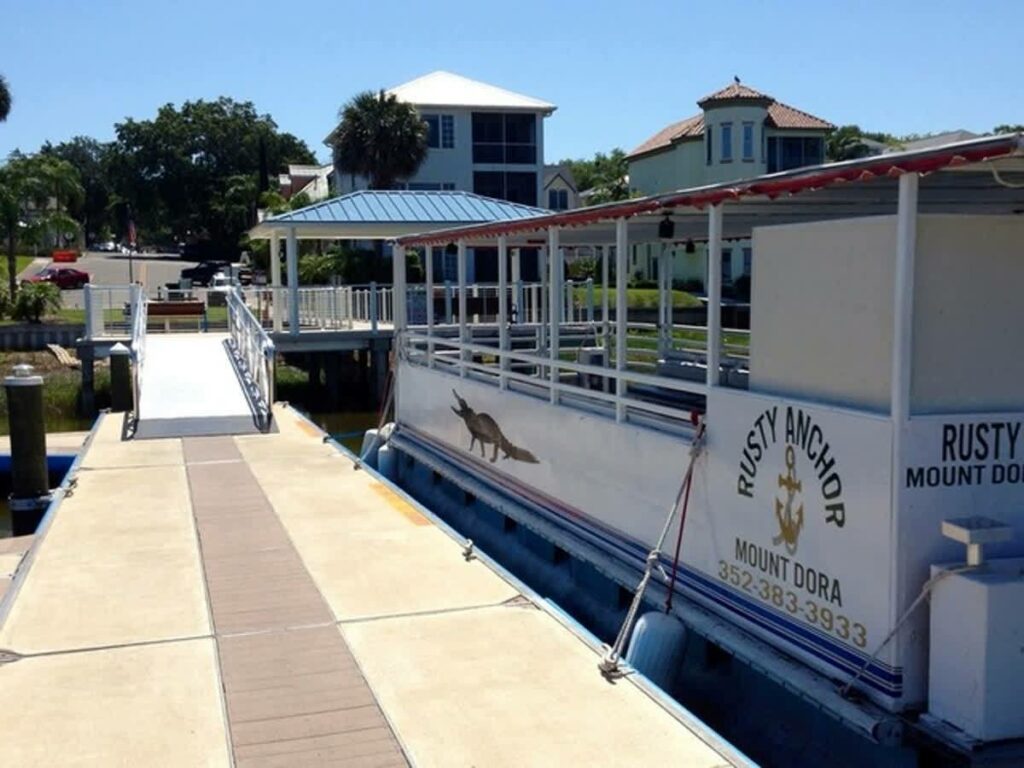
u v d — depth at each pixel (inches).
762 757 239.3
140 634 260.5
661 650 254.2
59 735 203.3
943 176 217.5
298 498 425.1
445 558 330.6
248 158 3636.8
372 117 1647.4
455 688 224.2
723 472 260.8
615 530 324.5
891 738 199.9
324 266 1466.5
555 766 188.4
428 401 535.5
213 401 684.7
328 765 189.9
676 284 1357.0
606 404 358.0
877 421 206.8
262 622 268.7
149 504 414.0
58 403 978.7
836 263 224.2
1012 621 188.5
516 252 625.0
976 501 207.0
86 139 4741.6
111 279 2498.8
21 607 282.5
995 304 209.5
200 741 200.2
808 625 229.1
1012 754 187.8
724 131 1705.2
